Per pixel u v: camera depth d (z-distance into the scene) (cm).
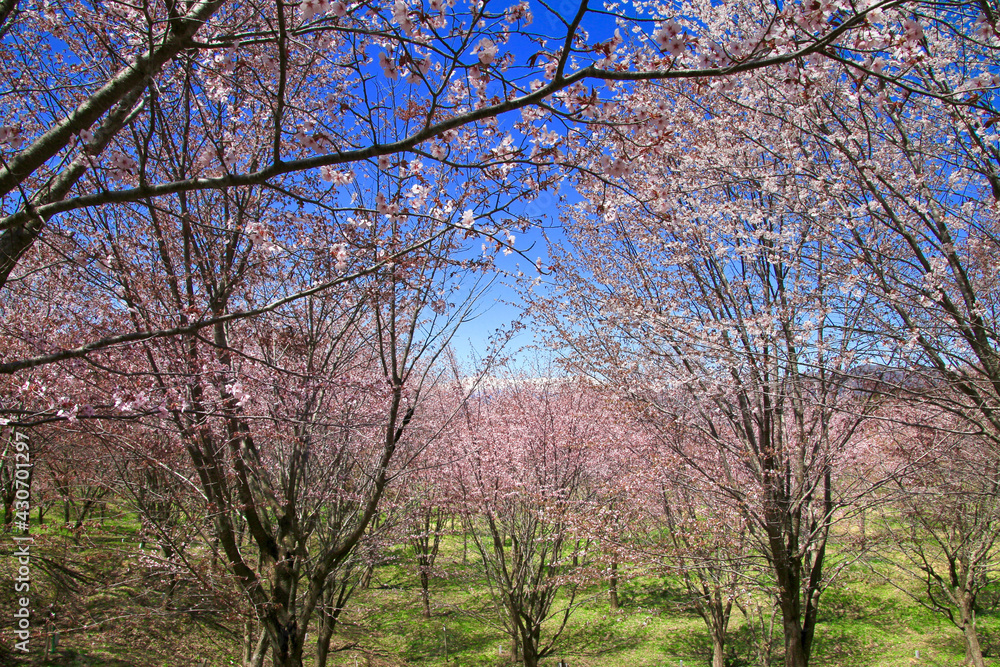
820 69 446
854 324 640
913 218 521
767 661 1023
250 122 605
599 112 353
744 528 827
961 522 1249
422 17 291
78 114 311
